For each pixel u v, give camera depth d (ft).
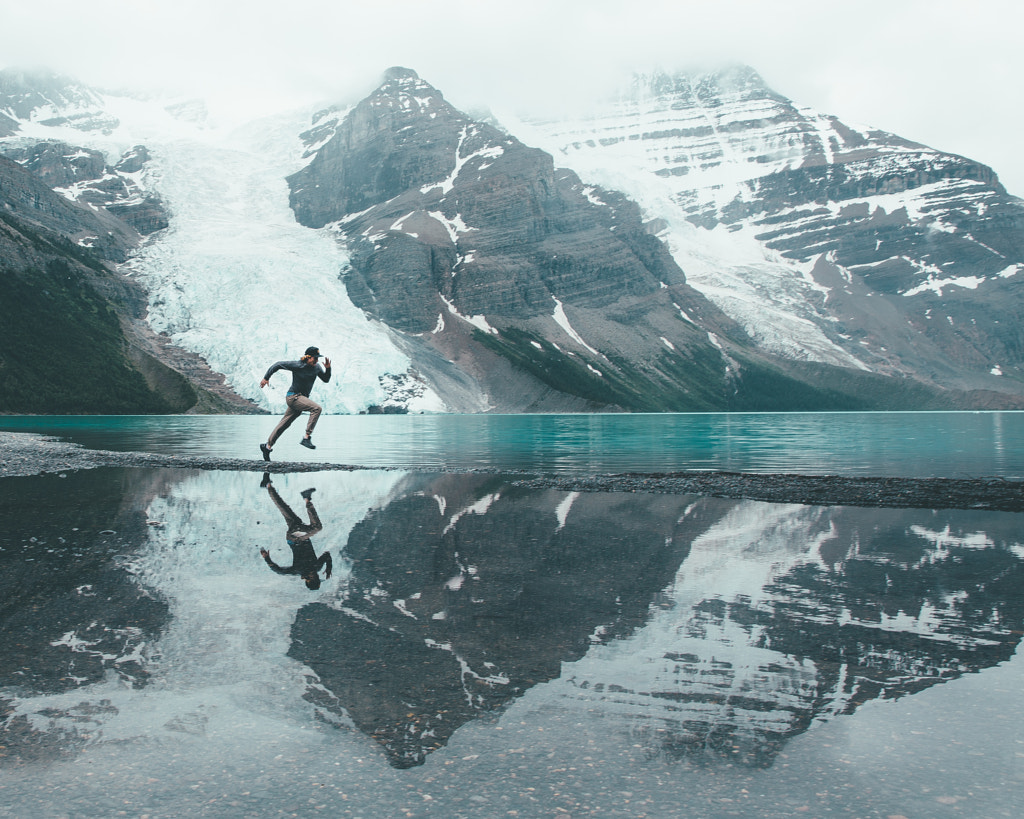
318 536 38.55
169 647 19.77
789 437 195.52
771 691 16.70
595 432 231.50
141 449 126.52
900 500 56.29
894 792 12.03
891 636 20.89
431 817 11.30
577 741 14.16
